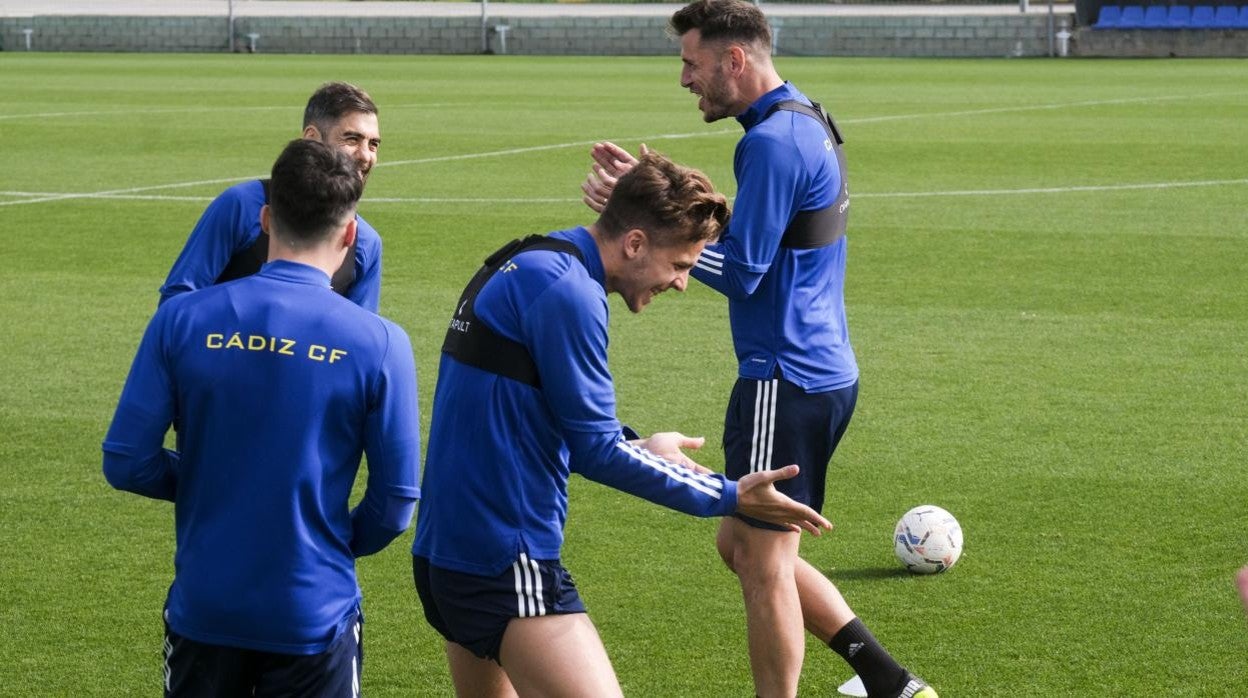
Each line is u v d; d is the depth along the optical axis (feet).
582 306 12.38
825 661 18.24
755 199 15.30
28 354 32.76
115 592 20.13
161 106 88.99
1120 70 111.96
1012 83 101.40
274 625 11.84
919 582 20.38
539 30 138.41
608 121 80.07
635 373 31.24
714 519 22.91
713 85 16.17
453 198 55.06
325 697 12.23
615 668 17.84
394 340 12.09
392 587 20.47
